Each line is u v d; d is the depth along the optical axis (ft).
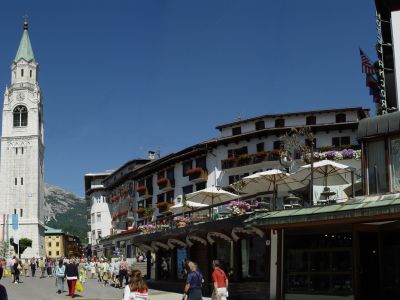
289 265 73.05
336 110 190.90
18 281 145.48
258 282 83.92
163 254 130.21
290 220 63.00
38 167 425.69
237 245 92.27
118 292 111.04
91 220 359.87
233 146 200.64
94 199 356.38
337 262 67.10
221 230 92.02
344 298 65.57
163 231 116.37
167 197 231.91
